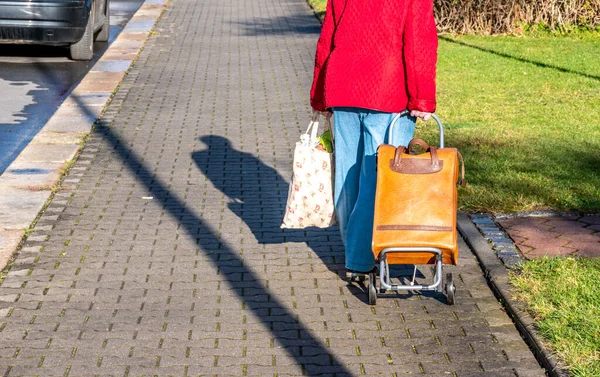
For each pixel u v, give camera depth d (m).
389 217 4.98
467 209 6.89
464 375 4.43
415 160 5.03
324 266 5.93
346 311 5.21
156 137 9.46
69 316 5.11
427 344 4.77
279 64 14.15
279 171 8.21
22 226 6.58
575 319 4.80
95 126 9.93
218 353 4.67
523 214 6.78
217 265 5.92
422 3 5.06
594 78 12.88
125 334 4.89
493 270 5.62
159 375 4.43
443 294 5.38
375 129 5.29
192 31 17.67
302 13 20.67
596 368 4.28
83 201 7.27
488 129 9.56
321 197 5.62
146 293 5.45
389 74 5.16
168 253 6.12
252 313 5.18
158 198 7.38
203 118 10.39
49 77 12.90
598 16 17.53
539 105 10.95
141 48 15.52
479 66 13.85
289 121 10.28
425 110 5.15
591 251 6.00
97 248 6.20
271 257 6.07
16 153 9.07
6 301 5.30
